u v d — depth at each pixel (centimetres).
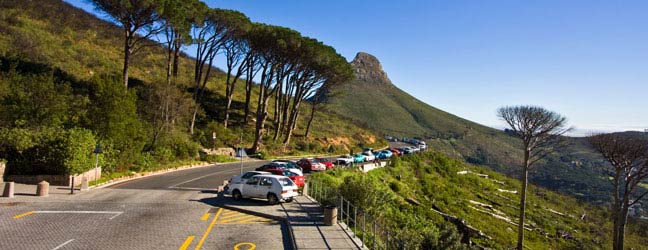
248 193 2197
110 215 1762
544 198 5650
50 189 2395
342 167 4072
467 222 3238
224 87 7831
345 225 1630
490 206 4141
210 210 1959
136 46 7481
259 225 1667
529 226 3797
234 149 5256
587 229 4297
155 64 7319
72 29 7244
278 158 5356
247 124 6341
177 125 4938
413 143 10850
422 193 3997
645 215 5409
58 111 3061
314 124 7894
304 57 5372
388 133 13538
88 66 5728
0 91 2989
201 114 5678
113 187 2619
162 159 3825
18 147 2562
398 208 2888
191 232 1520
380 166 4462
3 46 5000
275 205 2073
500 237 3139
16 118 2855
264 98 5688
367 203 1933
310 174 3491
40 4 7550
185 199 2241
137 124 3381
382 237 1638
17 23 6116
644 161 3291
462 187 4953
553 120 3625
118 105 3145
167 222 1669
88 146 2745
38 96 3005
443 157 5844
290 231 1518
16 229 1459
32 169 2600
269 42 5106
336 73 5747
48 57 5341
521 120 3678
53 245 1284
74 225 1559
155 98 4166
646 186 6850
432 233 1203
